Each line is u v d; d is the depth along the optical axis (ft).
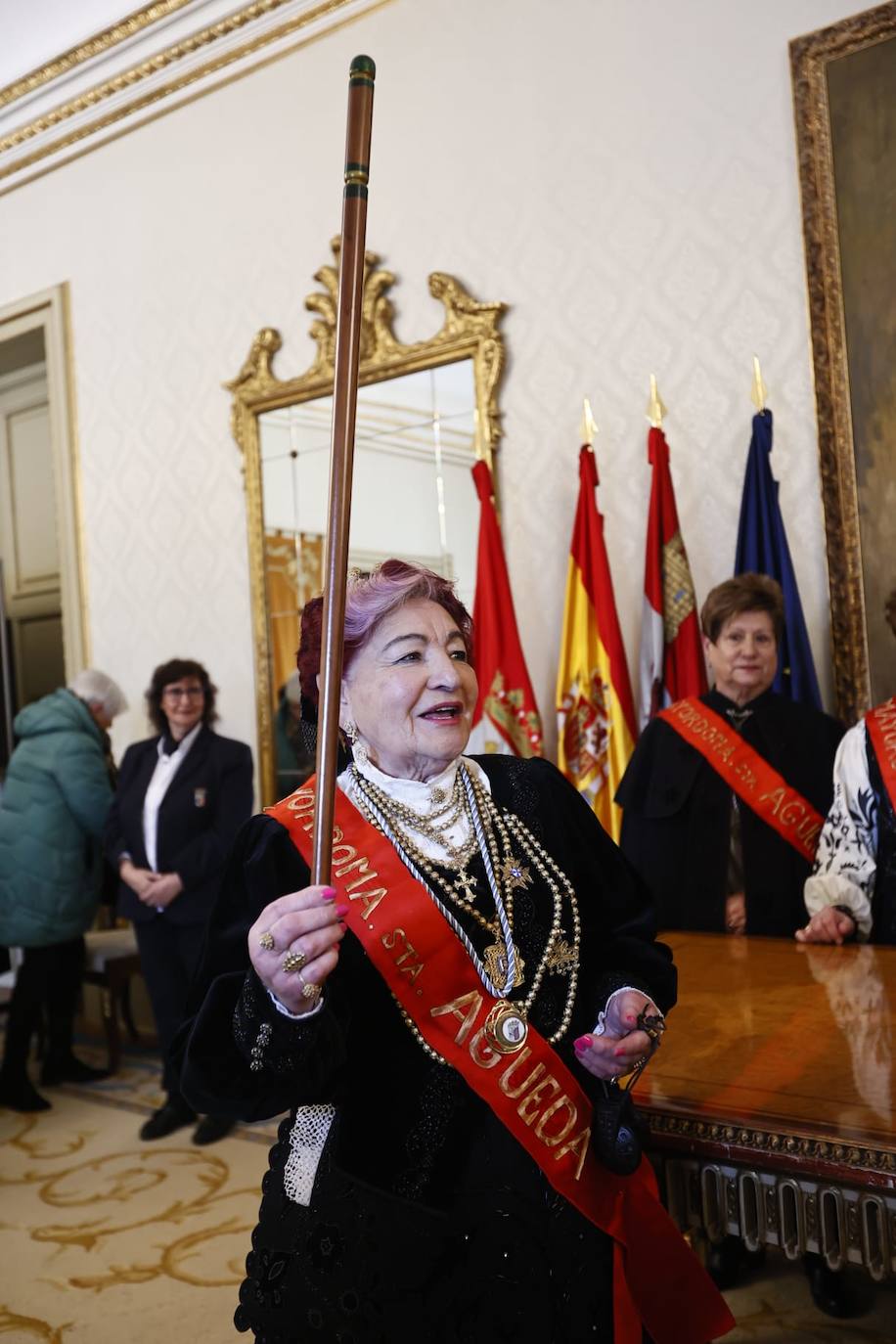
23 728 13.74
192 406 15.51
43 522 19.63
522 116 12.51
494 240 12.72
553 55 12.29
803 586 10.81
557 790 4.51
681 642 10.88
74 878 13.34
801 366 10.83
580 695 11.55
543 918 4.11
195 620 15.53
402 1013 3.90
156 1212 10.00
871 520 10.38
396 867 4.02
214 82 15.01
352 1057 3.89
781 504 10.93
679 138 11.50
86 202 16.63
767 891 8.84
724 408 11.26
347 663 4.24
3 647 18.16
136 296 16.10
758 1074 4.64
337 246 13.99
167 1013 12.21
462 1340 3.63
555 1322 3.71
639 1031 3.89
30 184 17.37
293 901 3.28
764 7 10.98
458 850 4.14
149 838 12.39
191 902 12.12
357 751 4.35
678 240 11.51
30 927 13.08
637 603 11.80
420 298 13.29
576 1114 3.90
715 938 7.57
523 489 12.51
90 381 16.71
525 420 12.51
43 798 13.33
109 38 15.40
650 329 11.69
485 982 3.92
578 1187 3.81
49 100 16.49
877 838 7.59
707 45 11.32
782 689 10.24
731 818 9.05
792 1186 4.05
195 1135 11.73
